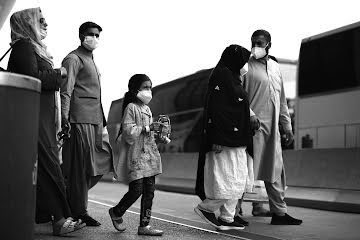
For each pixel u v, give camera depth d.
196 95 19.83
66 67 5.72
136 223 6.47
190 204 10.48
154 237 5.34
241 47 5.91
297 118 13.69
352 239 5.59
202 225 6.45
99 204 9.48
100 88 6.04
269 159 6.57
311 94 13.29
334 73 12.65
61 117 5.46
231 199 5.74
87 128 5.81
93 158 5.84
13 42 4.79
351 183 9.33
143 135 5.54
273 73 6.73
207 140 5.74
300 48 13.74
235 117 5.66
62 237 5.19
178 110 21.27
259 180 6.80
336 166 9.84
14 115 3.21
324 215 8.34
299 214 8.54
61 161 5.96
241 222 6.59
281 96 7.04
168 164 17.38
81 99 5.82
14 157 3.21
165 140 5.62
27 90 3.31
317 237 5.71
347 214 8.55
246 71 6.05
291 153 11.17
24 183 3.28
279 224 6.71
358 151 9.38
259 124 6.14
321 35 13.16
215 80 5.79
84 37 5.93
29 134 3.34
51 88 5.02
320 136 12.85
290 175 11.04
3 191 3.15
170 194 14.05
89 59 5.98
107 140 6.04
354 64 12.10
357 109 11.88
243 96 5.75
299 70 13.71
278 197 6.70
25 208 3.30
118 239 5.15
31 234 3.40
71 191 5.71
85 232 5.61
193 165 15.74
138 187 5.47
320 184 10.09
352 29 12.26
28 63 4.66
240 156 5.75
